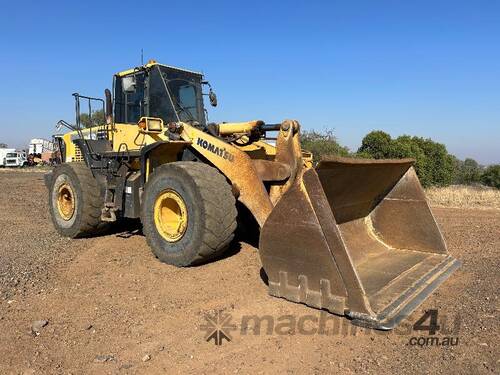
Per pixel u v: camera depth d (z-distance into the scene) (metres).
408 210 5.16
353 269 3.44
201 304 3.97
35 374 2.90
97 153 6.41
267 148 6.12
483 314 3.71
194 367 2.96
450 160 17.06
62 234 6.82
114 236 6.70
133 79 6.50
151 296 4.18
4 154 41.88
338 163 3.76
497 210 9.85
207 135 5.18
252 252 5.46
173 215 5.21
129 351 3.19
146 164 5.56
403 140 16.86
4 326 3.60
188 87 6.70
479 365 2.94
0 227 7.63
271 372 2.89
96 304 4.02
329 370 2.91
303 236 3.67
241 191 4.89
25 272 4.89
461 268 4.98
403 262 4.73
